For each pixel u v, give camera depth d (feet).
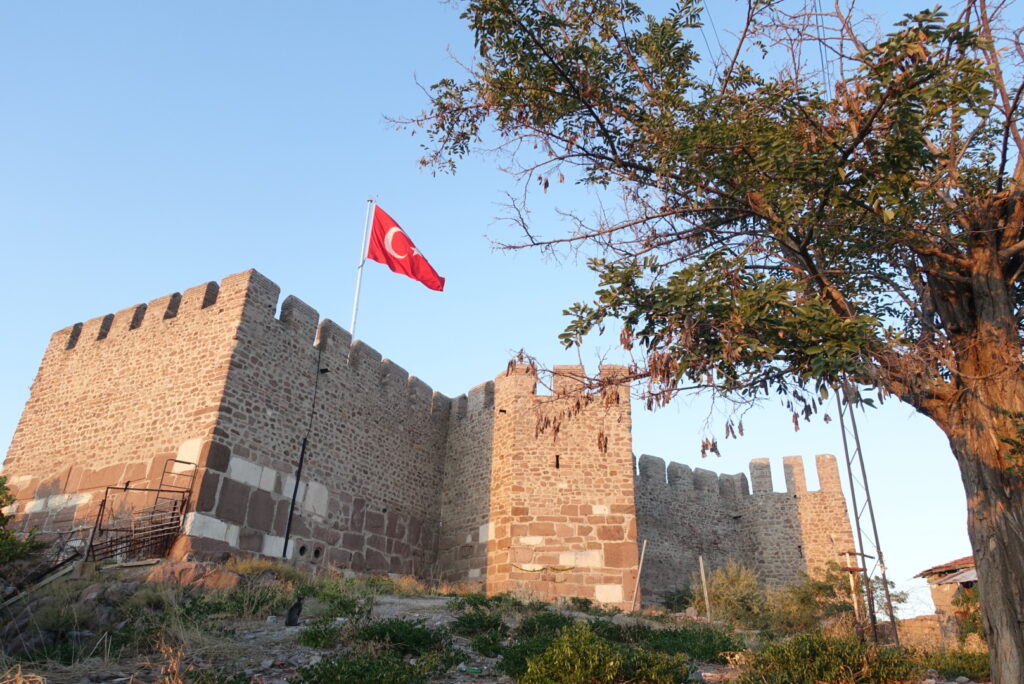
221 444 50.14
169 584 37.83
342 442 61.46
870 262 28.35
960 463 22.33
